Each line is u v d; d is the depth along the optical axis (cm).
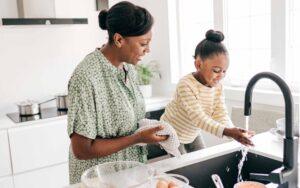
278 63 229
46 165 263
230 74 275
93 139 116
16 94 298
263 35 247
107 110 121
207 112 164
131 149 135
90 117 114
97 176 103
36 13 284
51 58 311
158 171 112
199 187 124
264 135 151
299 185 99
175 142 123
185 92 153
